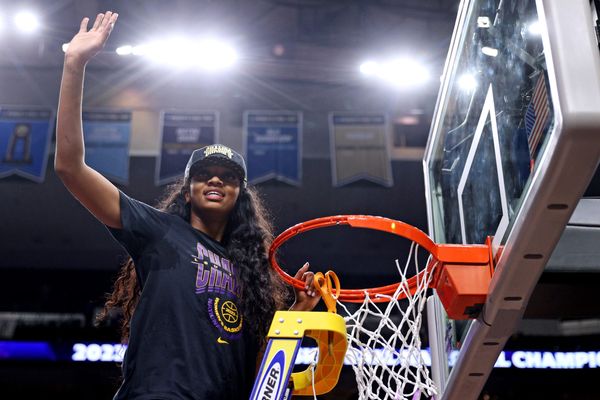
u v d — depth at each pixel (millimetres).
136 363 1603
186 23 8422
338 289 1815
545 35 1201
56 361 8656
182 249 1730
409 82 8625
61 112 1626
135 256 1744
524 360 8438
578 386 8500
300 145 8562
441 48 8617
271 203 9273
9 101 8688
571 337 8570
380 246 9688
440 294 1598
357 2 8312
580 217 1855
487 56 1694
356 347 1944
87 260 9711
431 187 2283
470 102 1851
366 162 8570
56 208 9148
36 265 9711
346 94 9086
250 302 1783
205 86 8930
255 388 1442
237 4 8367
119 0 8227
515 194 1402
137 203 1762
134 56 8586
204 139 8562
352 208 9398
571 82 1118
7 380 8844
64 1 8109
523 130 1367
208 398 1574
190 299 1659
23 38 8594
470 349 1556
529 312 2199
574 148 1120
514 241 1318
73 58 1637
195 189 1863
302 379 1750
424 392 1794
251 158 8508
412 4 8422
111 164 8422
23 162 8352
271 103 8977
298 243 9625
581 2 1177
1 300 9516
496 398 8664
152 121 8766
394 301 1815
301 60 8797
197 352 1604
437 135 2250
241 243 1895
